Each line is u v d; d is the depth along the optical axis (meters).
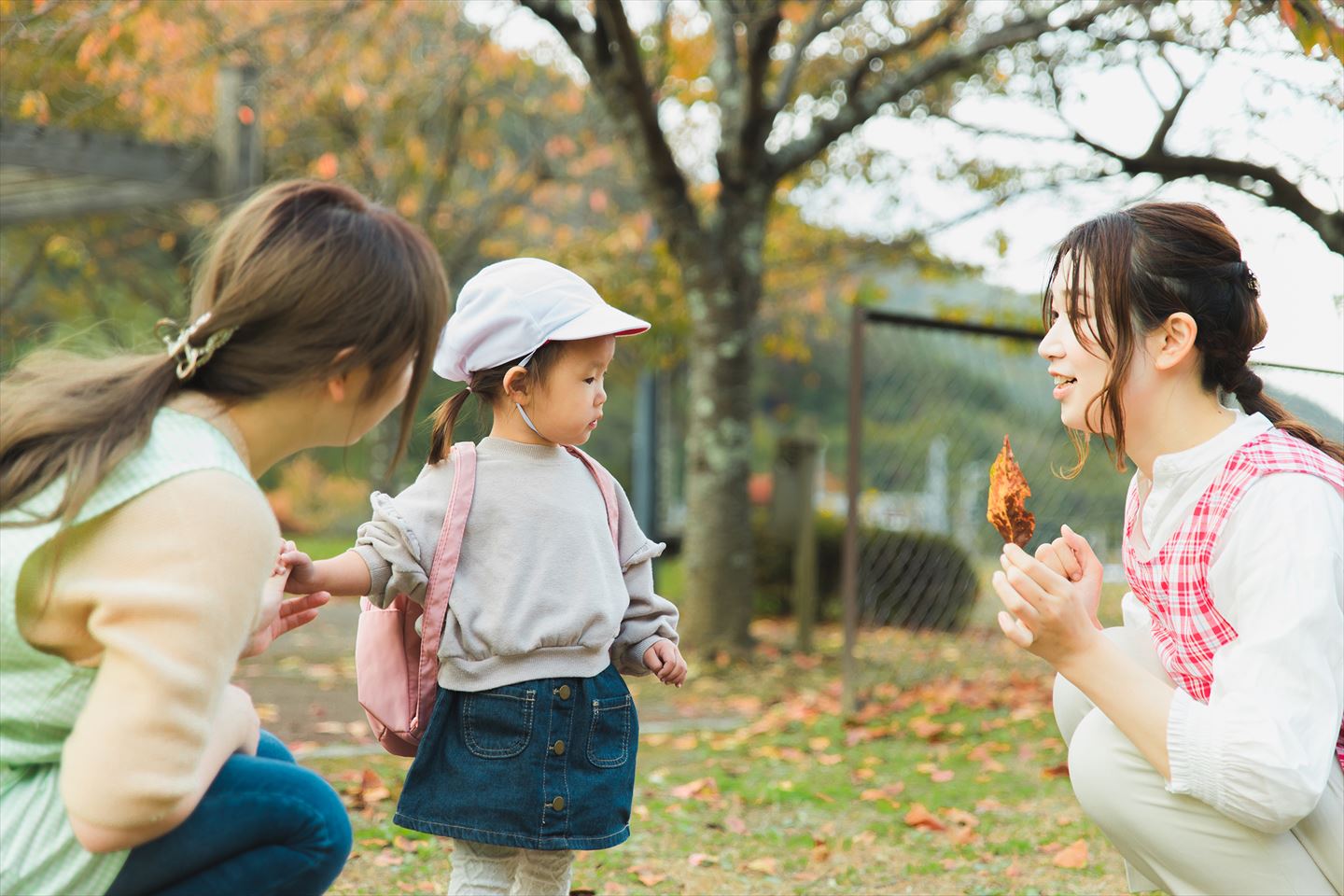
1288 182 5.99
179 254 11.69
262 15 8.23
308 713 4.49
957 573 6.90
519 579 1.95
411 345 1.49
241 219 1.46
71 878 1.34
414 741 1.98
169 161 6.91
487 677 1.91
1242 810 1.51
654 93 6.48
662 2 7.12
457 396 2.06
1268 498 1.59
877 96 6.34
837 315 11.27
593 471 2.16
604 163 10.45
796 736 4.42
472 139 10.18
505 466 2.03
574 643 1.96
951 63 6.19
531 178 10.41
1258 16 4.01
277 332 1.42
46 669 1.35
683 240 6.23
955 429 7.02
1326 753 1.50
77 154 6.51
